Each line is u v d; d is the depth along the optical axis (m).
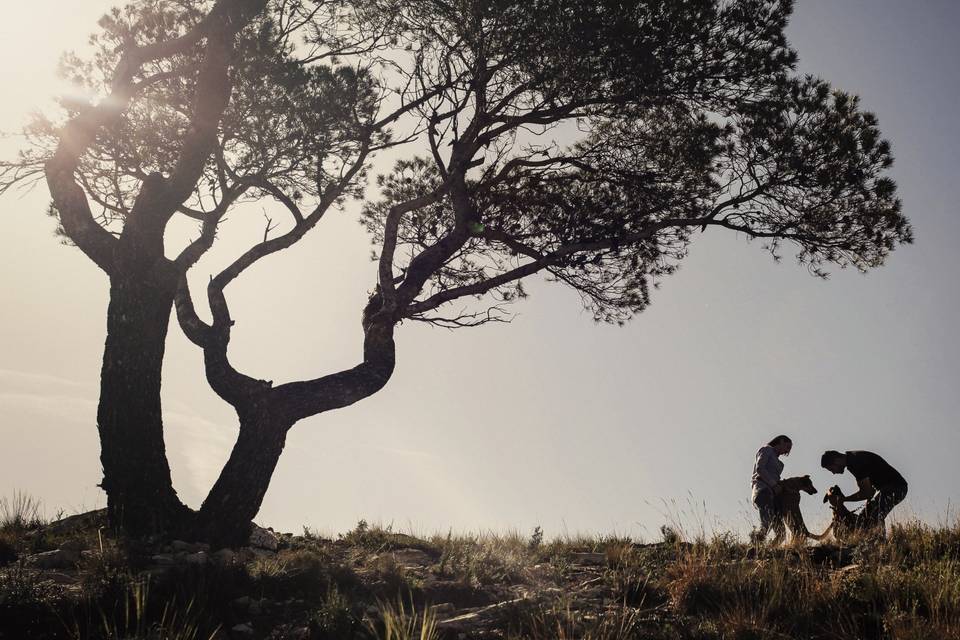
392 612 7.42
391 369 12.30
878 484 10.41
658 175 13.83
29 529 11.01
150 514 10.78
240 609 7.64
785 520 10.88
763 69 12.21
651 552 10.03
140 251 11.30
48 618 6.91
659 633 6.91
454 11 12.55
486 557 9.86
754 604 7.46
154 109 14.02
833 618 7.07
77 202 11.88
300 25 13.59
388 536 11.55
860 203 12.95
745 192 13.06
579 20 11.52
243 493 11.00
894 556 8.48
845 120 12.55
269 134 13.13
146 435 11.02
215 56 11.99
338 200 15.64
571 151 14.90
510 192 14.32
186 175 11.62
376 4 13.21
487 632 7.09
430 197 13.05
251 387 11.41
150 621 7.07
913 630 6.47
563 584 8.80
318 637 6.85
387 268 12.68
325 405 11.63
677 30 11.73
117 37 14.55
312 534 12.23
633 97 12.46
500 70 12.86
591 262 13.84
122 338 11.14
